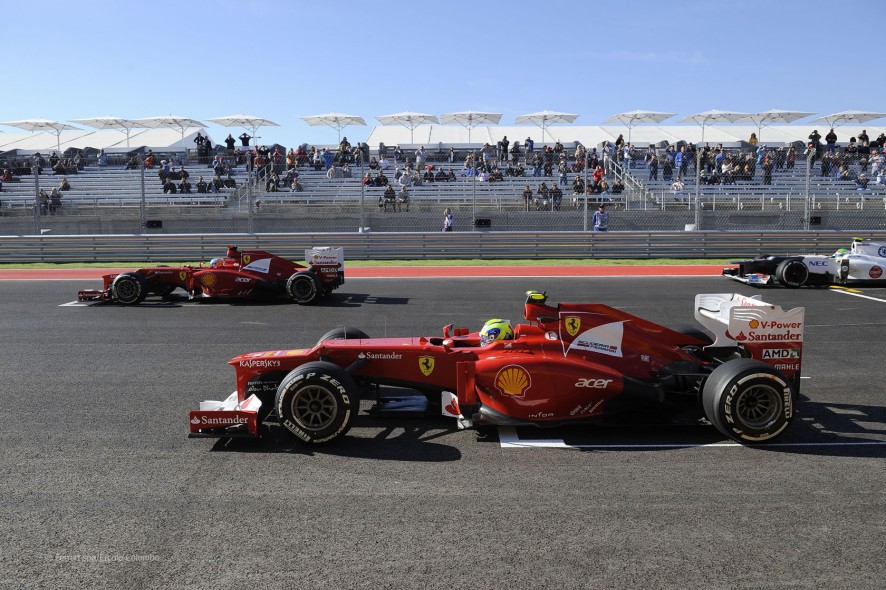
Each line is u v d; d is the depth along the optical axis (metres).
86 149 32.06
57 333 10.40
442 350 6.05
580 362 5.95
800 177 24.50
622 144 27.42
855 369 8.23
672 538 4.08
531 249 19.92
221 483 4.91
